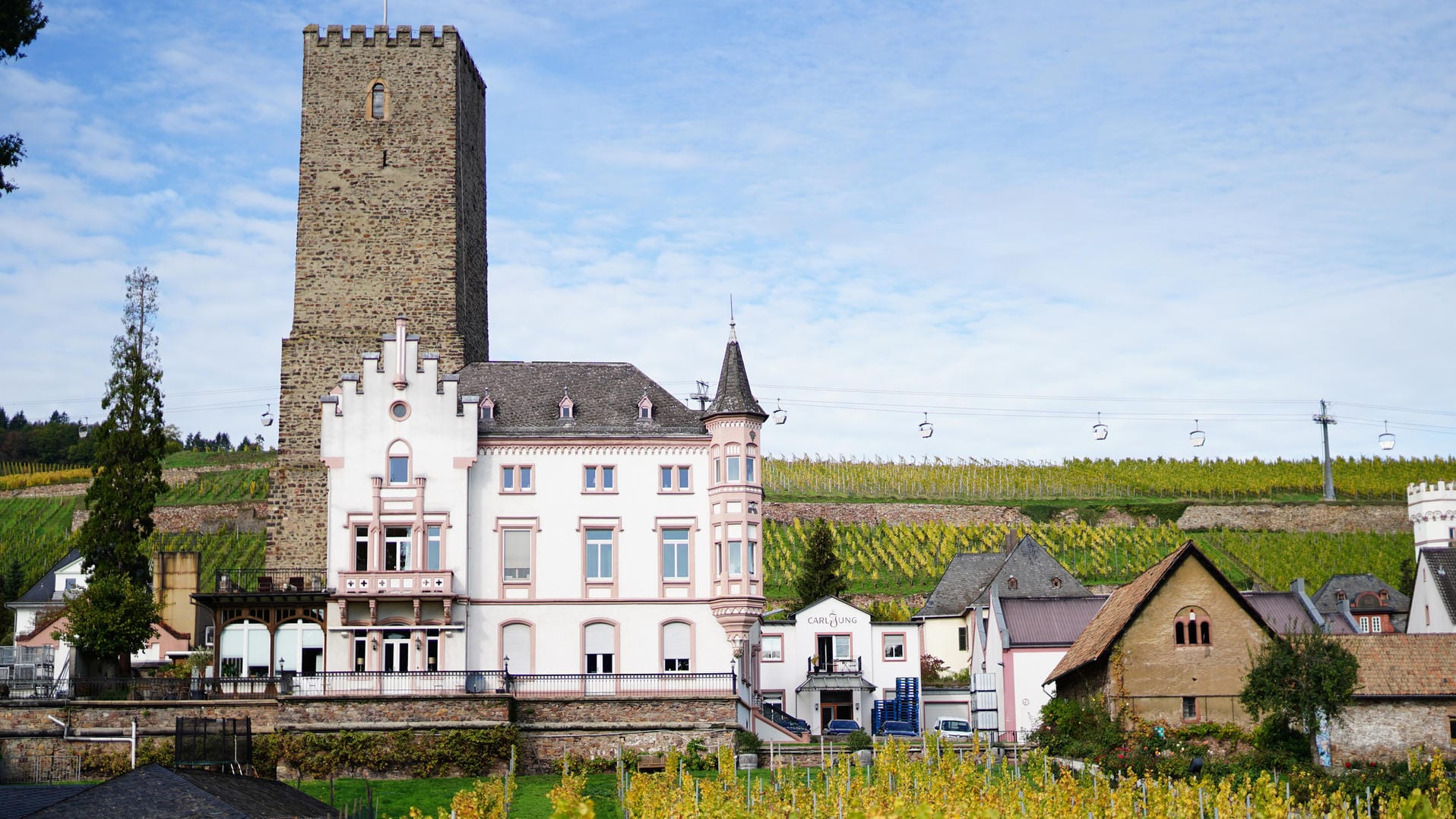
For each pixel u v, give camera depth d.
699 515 69.06
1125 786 45.69
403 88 78.44
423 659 66.75
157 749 60.09
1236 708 62.03
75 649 66.00
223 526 128.50
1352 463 162.88
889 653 86.69
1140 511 138.88
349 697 60.84
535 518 68.50
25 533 141.00
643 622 68.00
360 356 76.06
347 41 78.69
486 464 68.88
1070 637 75.94
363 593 65.88
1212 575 63.22
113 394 73.94
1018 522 135.00
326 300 76.44
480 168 84.00
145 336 75.44
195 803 36.81
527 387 72.31
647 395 71.19
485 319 84.31
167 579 86.44
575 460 69.12
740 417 68.88
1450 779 51.50
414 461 67.81
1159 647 62.53
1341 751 57.78
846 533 129.75
